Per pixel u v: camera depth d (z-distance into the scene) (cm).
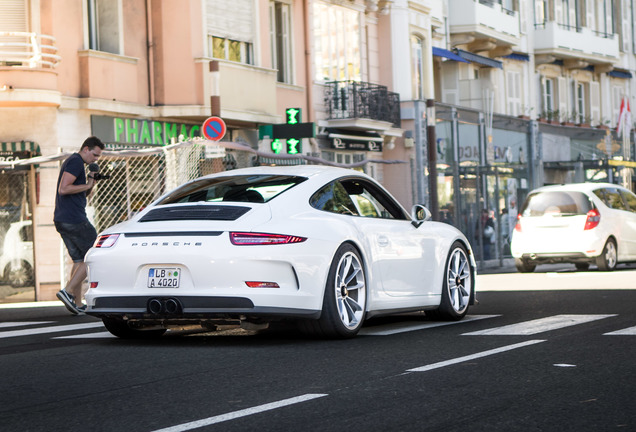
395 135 3666
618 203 2527
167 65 2598
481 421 574
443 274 1163
